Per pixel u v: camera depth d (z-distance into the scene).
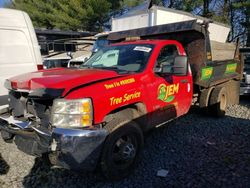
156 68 4.45
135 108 4.13
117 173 3.72
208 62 6.16
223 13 25.69
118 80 3.79
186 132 5.71
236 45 7.90
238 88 8.11
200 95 6.62
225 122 6.46
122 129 3.68
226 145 4.97
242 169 4.00
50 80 3.43
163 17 10.57
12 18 5.72
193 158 4.43
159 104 4.48
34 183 3.77
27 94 3.66
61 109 3.24
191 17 11.72
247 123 6.38
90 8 25.42
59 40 19.27
